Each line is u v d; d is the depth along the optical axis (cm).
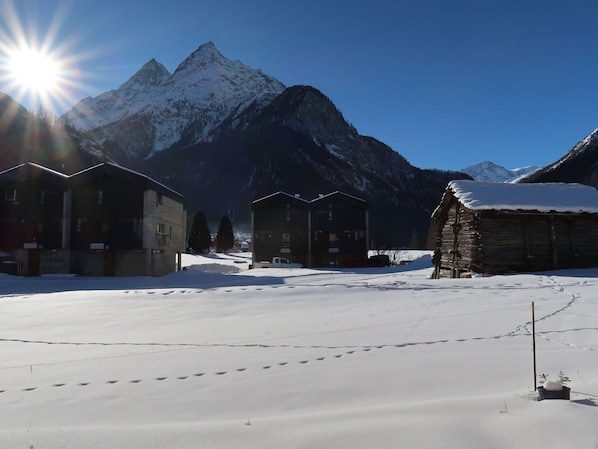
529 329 882
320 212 5053
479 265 2314
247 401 509
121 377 617
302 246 5000
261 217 5059
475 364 634
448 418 406
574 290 1513
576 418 389
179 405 501
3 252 3619
